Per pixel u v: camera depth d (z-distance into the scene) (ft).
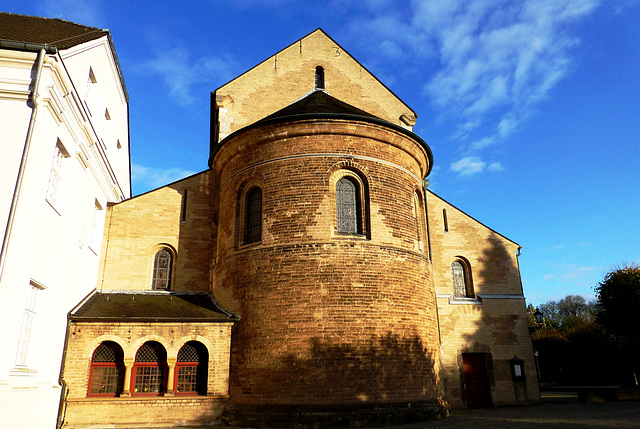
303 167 51.70
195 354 51.60
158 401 48.21
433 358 52.03
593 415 52.47
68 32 55.01
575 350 115.44
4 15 56.18
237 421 46.14
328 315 46.85
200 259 63.67
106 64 60.23
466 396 65.82
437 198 73.26
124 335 49.60
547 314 291.38
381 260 49.98
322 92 68.18
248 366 48.42
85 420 46.42
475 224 73.31
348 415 43.73
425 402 48.47
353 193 52.75
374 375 46.09
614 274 84.12
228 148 57.41
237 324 51.21
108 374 49.49
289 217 50.42
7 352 35.55
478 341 68.23
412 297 51.26
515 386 67.46
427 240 59.57
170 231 64.03
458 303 69.15
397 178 54.44
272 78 72.23
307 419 43.42
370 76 75.66
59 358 46.29
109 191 65.41
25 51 40.73
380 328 47.80
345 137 52.90
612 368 101.09
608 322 83.82
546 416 52.39
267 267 49.85
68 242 46.85
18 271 37.14
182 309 54.19
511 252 73.31
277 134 53.21
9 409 35.22
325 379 45.09
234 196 56.34
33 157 39.40
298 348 46.26
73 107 46.47
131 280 61.52
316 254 48.60
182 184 66.18
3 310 35.63
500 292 71.20
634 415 51.65
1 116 39.47
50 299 43.75
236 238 54.60
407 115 75.20
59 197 46.52
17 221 37.70
